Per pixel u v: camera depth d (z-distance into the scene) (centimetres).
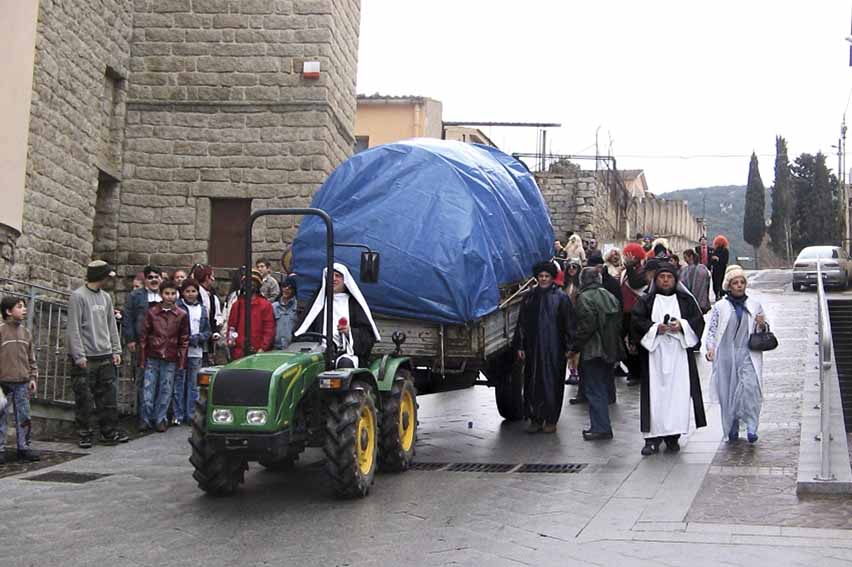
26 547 710
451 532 721
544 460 990
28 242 1321
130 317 1265
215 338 1320
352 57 1827
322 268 1045
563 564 638
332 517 775
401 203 1038
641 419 990
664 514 751
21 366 1043
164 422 1236
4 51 1221
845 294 2881
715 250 2142
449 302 993
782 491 804
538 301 1142
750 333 1012
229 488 862
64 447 1123
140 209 1645
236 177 1639
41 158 1354
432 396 1516
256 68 1642
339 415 823
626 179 5197
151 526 764
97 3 1523
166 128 1650
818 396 1195
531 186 1270
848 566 610
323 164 1633
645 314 999
